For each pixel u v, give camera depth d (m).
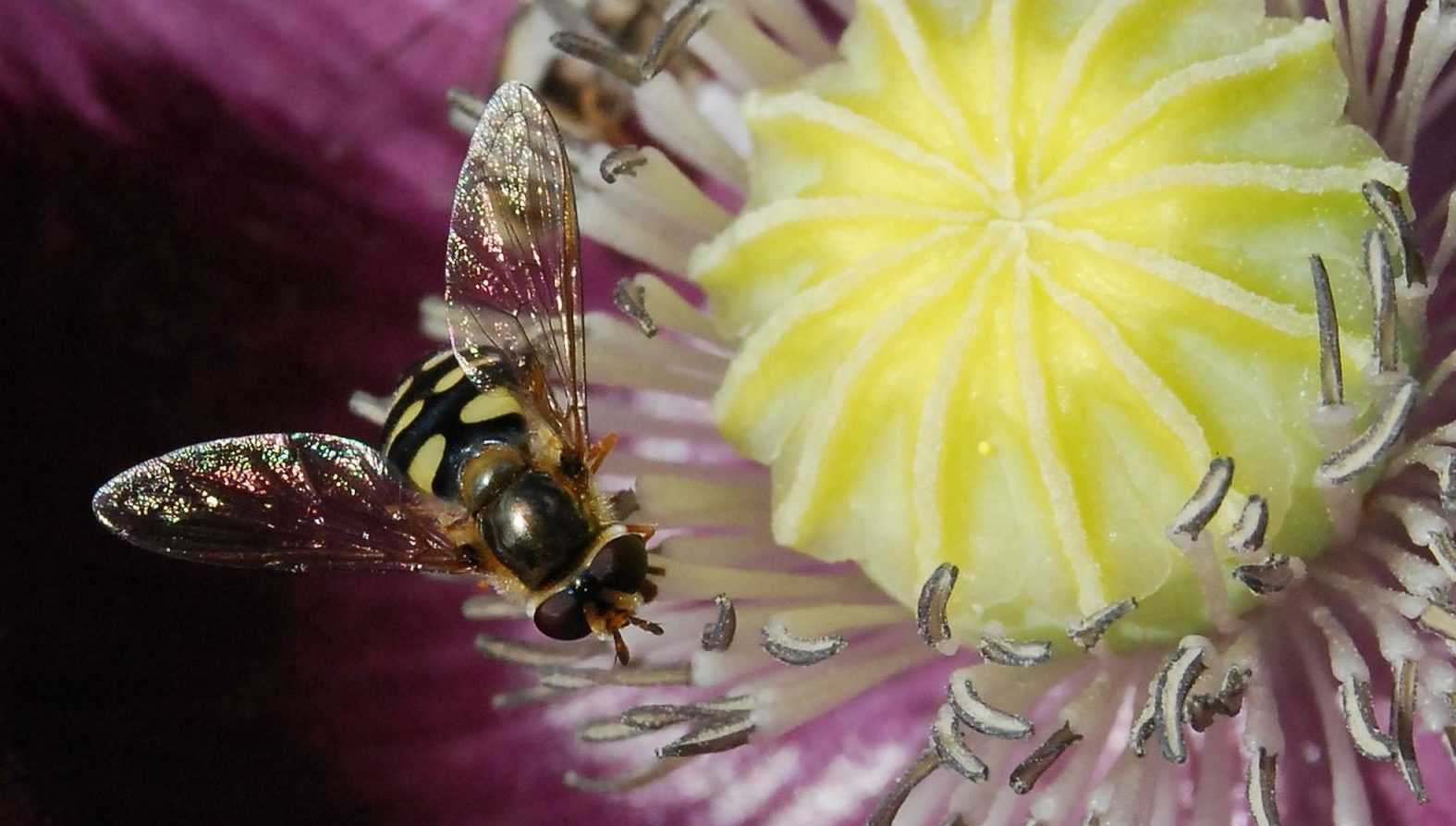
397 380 0.11
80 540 0.11
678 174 0.11
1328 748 0.11
